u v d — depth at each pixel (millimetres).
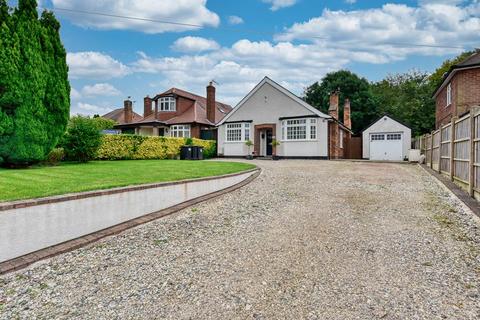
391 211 6984
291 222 6359
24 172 8828
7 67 8758
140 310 3369
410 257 4551
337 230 5773
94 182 7242
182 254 4875
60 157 12469
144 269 4375
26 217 4688
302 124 22281
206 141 24953
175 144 20250
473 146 7828
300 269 4254
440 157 12375
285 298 3547
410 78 46438
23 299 3629
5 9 8820
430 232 5570
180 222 6559
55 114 10297
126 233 5879
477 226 5793
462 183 8953
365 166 16000
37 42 9523
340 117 39688
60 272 4293
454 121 10023
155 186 7168
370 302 3424
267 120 23797
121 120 38875
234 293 3680
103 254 4902
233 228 6105
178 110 30500
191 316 3238
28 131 9344
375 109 40531
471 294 3533
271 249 4977
